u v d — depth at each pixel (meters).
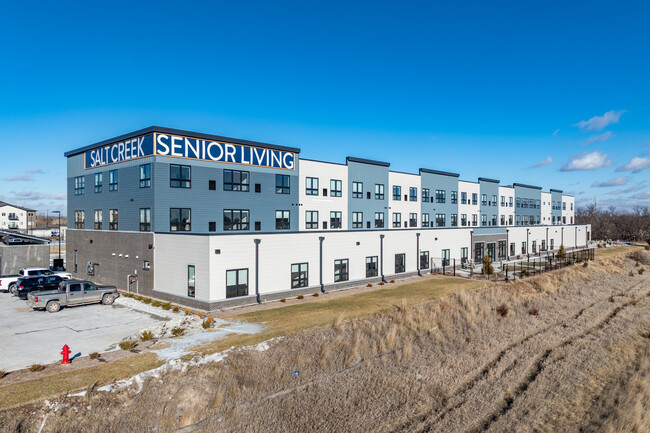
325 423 12.65
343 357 17.52
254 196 35.03
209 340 18.55
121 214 32.94
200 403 13.31
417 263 40.16
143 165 30.48
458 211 57.66
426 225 52.50
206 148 32.09
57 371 14.80
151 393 13.55
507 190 67.81
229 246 25.89
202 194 31.77
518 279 38.12
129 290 31.45
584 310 29.02
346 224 42.88
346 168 43.09
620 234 109.12
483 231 50.19
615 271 48.22
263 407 13.32
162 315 24.33
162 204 29.64
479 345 20.17
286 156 37.56
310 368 16.34
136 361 15.73
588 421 13.43
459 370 17.03
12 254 38.66
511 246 55.75
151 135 29.67
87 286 26.78
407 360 17.83
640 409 13.96
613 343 21.50
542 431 12.70
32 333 20.53
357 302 27.66
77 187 39.12
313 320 22.53
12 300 29.16
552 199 81.19
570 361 18.69
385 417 13.14
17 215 120.12
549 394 15.30
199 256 25.72
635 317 27.12
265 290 27.80
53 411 12.01
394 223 48.22
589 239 80.81
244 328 20.78
